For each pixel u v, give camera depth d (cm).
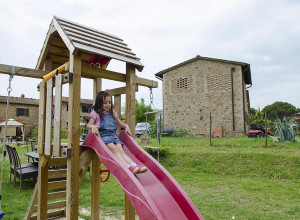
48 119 304
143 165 296
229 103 1802
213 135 1820
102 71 326
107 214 440
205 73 1905
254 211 454
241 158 839
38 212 318
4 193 575
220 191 593
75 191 277
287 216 429
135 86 358
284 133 1192
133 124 349
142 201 213
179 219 233
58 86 287
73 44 280
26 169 639
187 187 631
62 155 279
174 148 1063
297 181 667
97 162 372
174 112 1989
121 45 375
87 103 2877
